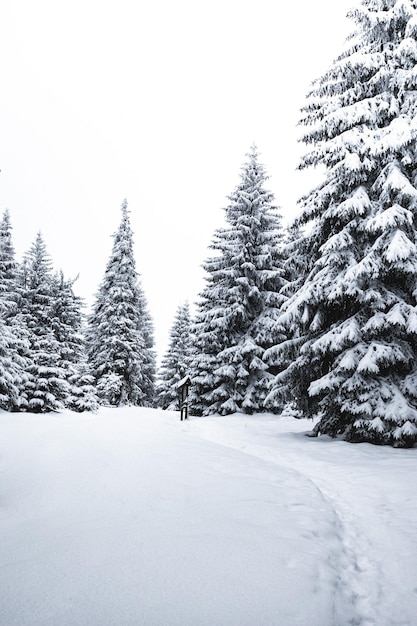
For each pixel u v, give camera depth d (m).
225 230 24.31
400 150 11.20
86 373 28.44
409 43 11.23
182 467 7.19
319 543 4.41
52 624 2.65
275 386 13.48
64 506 5.03
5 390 19.09
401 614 3.35
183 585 3.24
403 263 10.60
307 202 13.33
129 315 33.09
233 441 12.14
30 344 22.31
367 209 11.52
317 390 11.00
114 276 33.88
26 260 27.88
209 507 5.22
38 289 27.23
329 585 3.53
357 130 11.59
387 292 11.12
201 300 25.42
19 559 3.57
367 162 11.29
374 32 12.36
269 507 5.43
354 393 10.88
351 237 11.52
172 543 4.02
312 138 12.87
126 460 7.43
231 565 3.64
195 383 23.12
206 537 4.22
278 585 3.36
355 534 5.06
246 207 24.31
